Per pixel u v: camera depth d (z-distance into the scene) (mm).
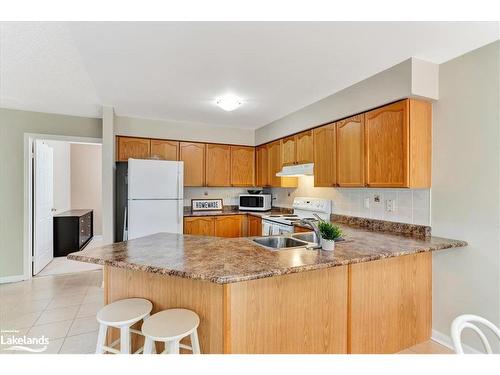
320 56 2096
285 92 2865
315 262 1603
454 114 2152
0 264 3564
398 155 2264
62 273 3988
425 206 2383
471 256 2053
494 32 1784
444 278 2229
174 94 2963
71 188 6285
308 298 1788
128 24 1679
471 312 2043
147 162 3594
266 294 1658
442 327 2234
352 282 1939
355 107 2621
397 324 2129
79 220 5109
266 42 1891
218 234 4309
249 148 4754
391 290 2107
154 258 1683
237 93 2930
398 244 2078
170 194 3719
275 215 4102
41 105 3441
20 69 2402
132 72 2404
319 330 1822
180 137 4199
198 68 2311
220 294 1567
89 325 2516
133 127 3904
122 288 1922
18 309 2832
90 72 2406
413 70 2127
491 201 1941
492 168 1934
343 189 3297
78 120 3918
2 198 3568
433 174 2309
